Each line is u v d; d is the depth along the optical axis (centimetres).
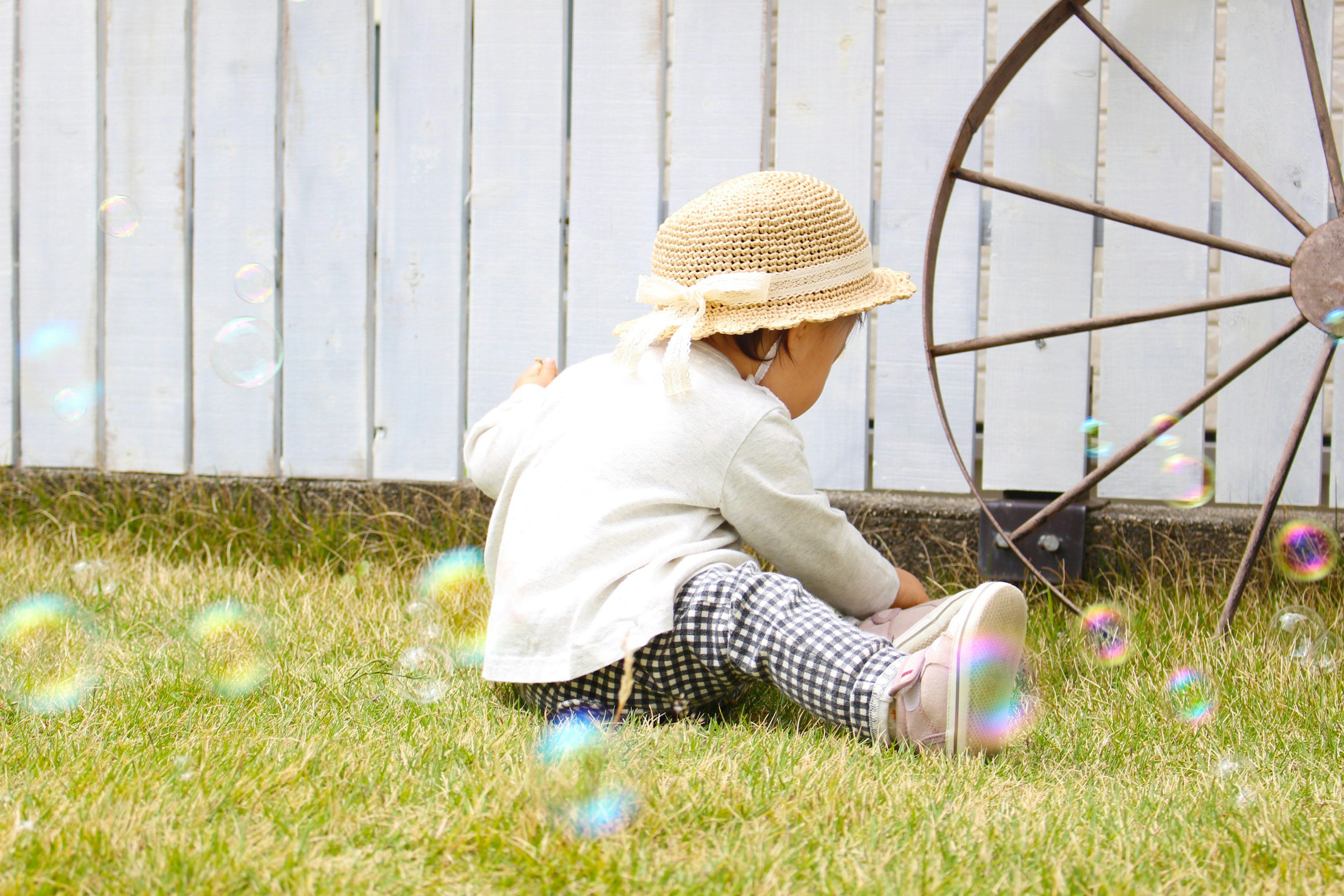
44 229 262
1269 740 156
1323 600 214
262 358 232
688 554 156
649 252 238
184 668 176
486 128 242
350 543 250
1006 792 133
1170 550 229
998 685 144
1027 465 231
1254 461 226
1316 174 216
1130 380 227
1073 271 225
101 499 264
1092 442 233
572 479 163
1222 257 222
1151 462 229
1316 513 227
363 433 254
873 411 280
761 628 150
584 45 236
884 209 230
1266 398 224
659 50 234
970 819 124
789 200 167
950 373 232
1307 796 135
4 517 266
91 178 259
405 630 202
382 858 114
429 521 253
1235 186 220
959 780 136
